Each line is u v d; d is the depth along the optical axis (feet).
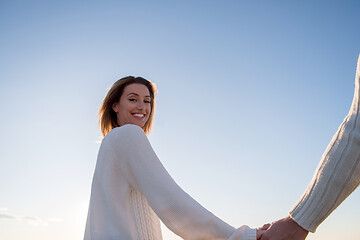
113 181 5.61
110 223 5.43
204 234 5.07
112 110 8.09
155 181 5.31
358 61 3.98
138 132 5.69
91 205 5.77
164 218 5.15
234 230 5.09
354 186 4.09
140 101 7.84
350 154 4.01
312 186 4.34
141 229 5.49
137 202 5.64
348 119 4.11
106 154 5.77
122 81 7.96
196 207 5.17
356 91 4.02
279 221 4.69
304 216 4.41
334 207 4.22
